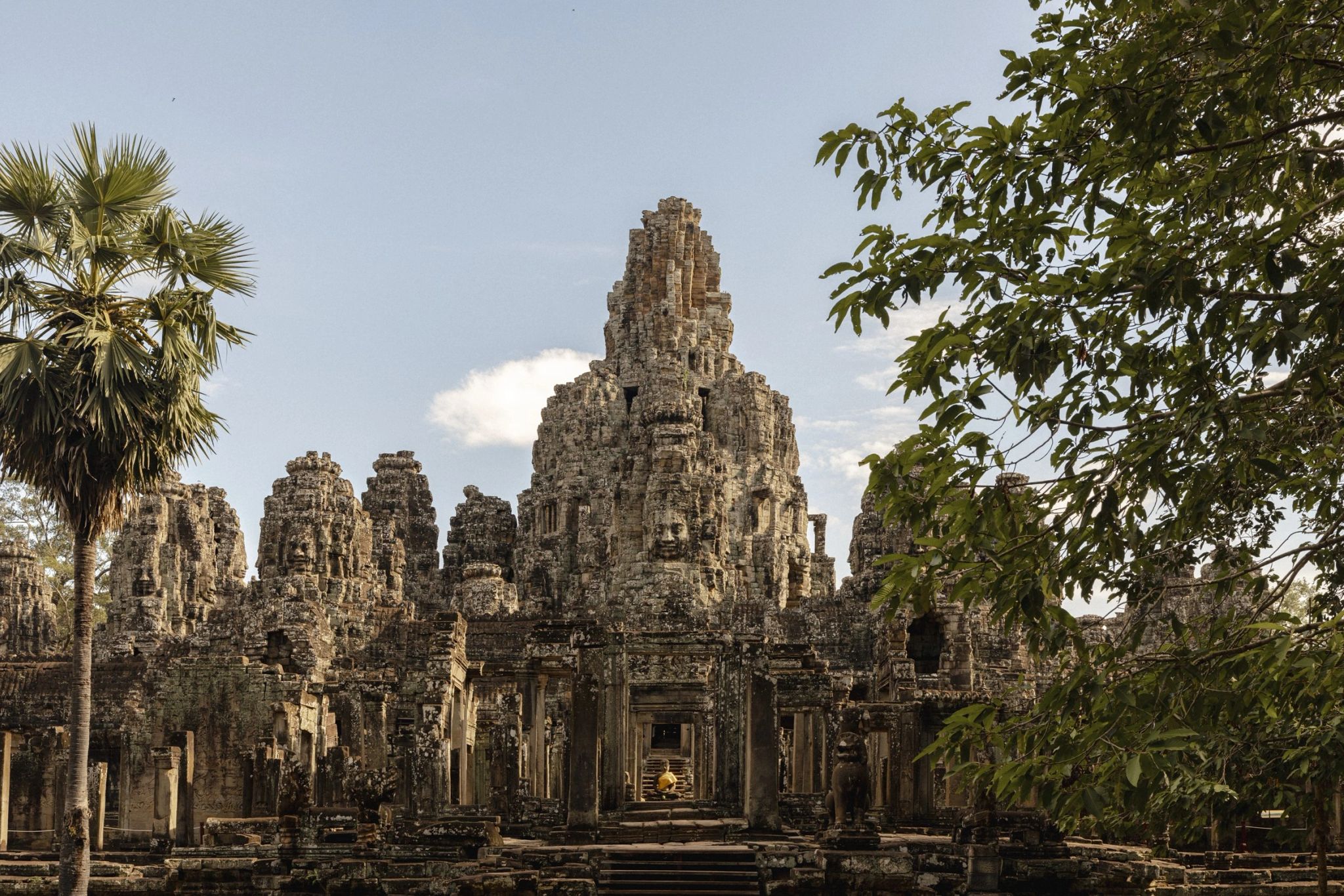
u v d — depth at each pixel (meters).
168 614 100.88
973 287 20.80
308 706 68.31
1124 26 21.64
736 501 129.62
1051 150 20.34
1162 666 21.02
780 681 53.47
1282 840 22.08
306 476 104.44
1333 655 20.39
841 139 21.59
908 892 39.72
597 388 134.88
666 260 144.88
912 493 21.88
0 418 37.78
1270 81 18.91
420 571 141.25
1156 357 20.75
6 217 39.12
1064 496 21.23
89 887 42.78
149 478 39.62
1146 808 21.28
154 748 56.84
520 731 58.50
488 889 38.50
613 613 82.44
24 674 79.94
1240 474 21.52
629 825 49.62
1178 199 21.53
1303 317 19.06
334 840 44.44
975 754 47.66
